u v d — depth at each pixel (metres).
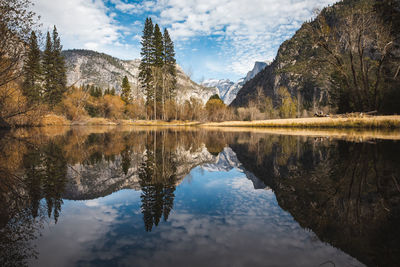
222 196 2.25
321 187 2.41
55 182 2.83
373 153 4.66
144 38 40.34
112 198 2.22
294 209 1.81
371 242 1.24
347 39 16.80
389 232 1.35
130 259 1.13
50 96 33.03
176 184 2.79
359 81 18.70
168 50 42.88
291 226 1.50
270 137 10.88
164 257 1.13
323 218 1.61
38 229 1.53
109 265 1.07
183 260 1.11
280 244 1.26
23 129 15.58
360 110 17.38
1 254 1.19
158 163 4.31
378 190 2.22
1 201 2.12
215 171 3.56
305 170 3.32
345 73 18.09
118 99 46.44
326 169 3.33
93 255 1.17
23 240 1.37
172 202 2.08
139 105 44.12
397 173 2.93
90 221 1.65
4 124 14.79
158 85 41.12
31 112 16.05
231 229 1.48
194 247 1.25
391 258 1.07
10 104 12.43
